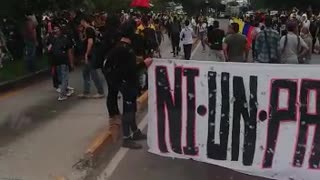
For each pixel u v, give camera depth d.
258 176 3.97
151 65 4.08
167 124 4.07
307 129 3.71
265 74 3.79
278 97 3.77
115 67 4.87
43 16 14.14
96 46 7.19
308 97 3.71
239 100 3.87
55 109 6.68
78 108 6.74
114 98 5.32
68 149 4.76
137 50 6.72
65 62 7.37
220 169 4.27
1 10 10.55
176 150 4.05
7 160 4.41
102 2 19.11
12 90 8.30
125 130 4.96
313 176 3.68
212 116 3.94
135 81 4.93
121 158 4.64
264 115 3.80
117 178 4.08
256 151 3.82
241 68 3.84
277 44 6.39
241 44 7.31
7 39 11.10
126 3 24.20
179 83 4.03
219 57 10.07
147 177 4.09
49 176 4.02
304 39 8.38
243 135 3.86
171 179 4.03
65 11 13.66
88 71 7.42
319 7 45.72
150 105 4.12
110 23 6.40
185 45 13.24
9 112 6.46
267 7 53.66
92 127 5.64
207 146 3.96
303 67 3.71
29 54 9.93
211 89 3.94
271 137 3.79
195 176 4.09
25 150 4.72
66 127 5.63
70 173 4.12
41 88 8.55
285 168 3.75
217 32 10.02
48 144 4.93
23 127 5.63
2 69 9.65
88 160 4.43
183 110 4.02
